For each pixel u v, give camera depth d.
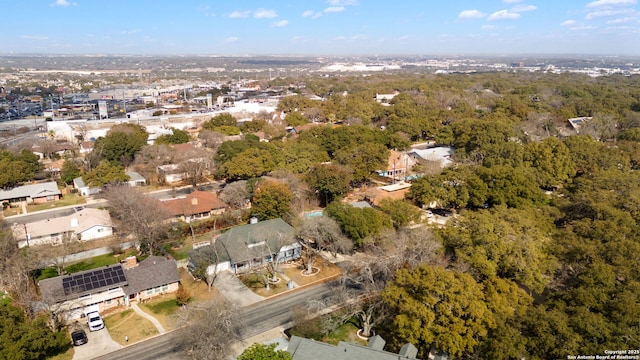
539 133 120.69
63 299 49.09
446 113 154.00
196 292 56.00
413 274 41.94
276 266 59.00
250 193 81.94
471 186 78.19
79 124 152.50
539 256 48.88
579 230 53.91
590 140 102.19
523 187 75.94
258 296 55.22
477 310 38.28
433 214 81.81
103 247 68.44
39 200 90.25
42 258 58.47
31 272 59.34
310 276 60.50
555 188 93.69
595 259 45.72
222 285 57.84
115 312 51.66
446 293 39.25
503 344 35.34
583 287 41.78
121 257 65.88
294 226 68.25
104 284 51.97
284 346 44.28
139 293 53.81
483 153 97.25
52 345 41.69
